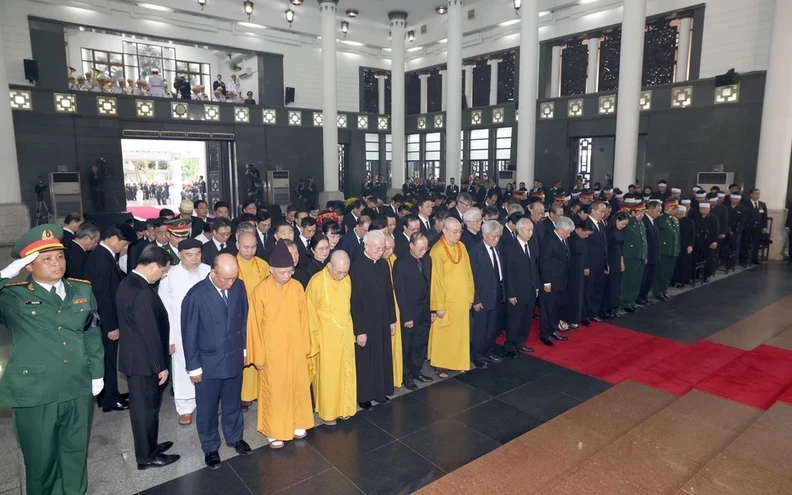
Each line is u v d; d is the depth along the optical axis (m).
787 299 9.00
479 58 22.39
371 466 4.20
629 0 13.66
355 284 5.03
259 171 21.78
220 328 4.10
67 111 17.19
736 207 11.75
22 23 16.52
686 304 8.85
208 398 4.14
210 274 4.16
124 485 3.96
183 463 4.28
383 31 24.89
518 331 6.64
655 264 8.66
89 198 17.77
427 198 8.05
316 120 23.16
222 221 6.04
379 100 26.12
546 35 19.59
